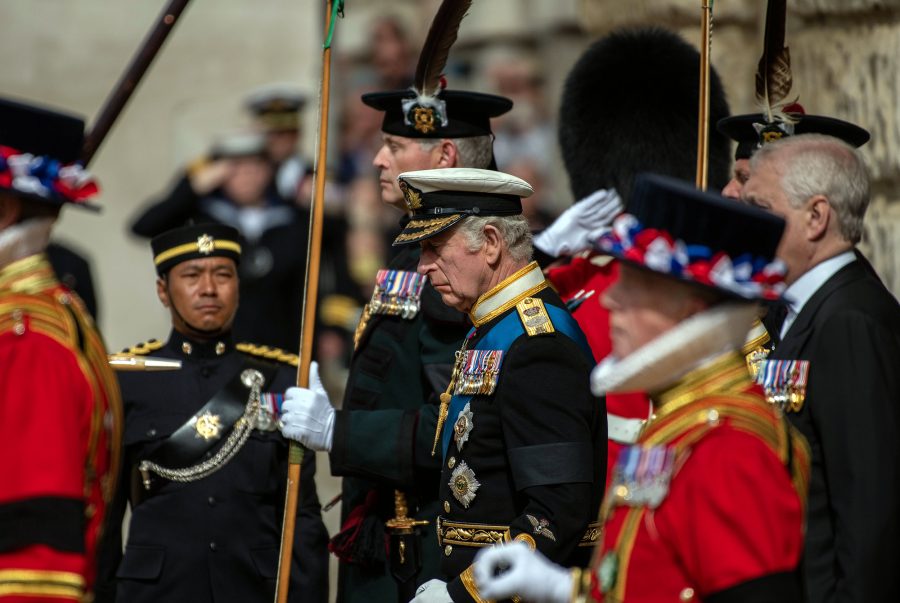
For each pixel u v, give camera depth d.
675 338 11.30
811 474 13.57
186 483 17.61
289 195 31.56
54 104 40.78
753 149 16.06
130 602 17.33
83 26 40.75
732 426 11.16
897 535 13.00
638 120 17.97
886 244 19.36
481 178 14.78
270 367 18.33
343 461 16.55
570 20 34.75
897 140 19.19
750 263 11.38
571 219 17.89
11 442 12.04
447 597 14.45
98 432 12.70
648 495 11.27
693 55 18.17
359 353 17.39
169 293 18.25
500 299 14.74
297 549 17.69
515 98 35.16
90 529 12.73
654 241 11.33
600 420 14.61
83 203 12.90
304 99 32.09
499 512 14.40
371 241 35.62
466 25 36.16
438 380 16.44
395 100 17.38
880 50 19.45
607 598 11.44
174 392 17.95
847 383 13.38
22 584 11.85
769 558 10.84
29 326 12.38
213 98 41.09
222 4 40.94
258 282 30.44
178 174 40.94
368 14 38.84
